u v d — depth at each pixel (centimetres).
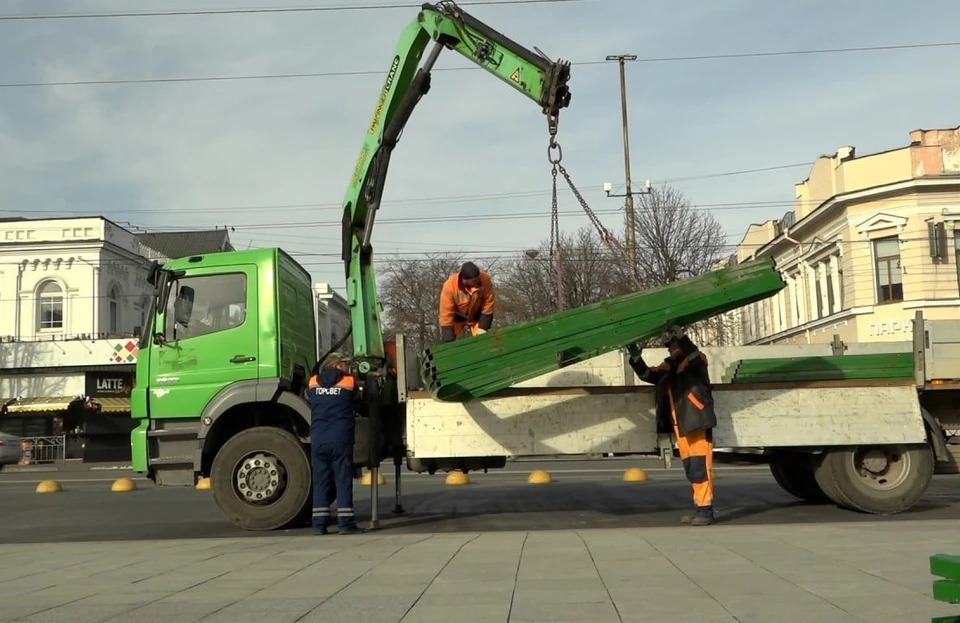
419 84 972
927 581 564
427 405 972
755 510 1095
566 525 991
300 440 1011
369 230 1027
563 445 970
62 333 4056
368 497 1402
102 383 3906
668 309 926
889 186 3303
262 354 998
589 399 977
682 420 910
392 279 5528
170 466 998
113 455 3850
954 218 3250
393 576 634
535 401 976
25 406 3753
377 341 1021
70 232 4100
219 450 987
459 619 494
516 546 768
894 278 3359
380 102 1025
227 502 974
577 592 559
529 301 3969
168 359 1002
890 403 995
